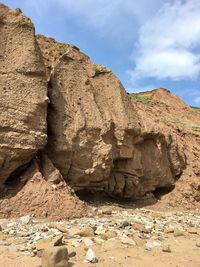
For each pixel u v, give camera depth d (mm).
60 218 10594
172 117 30859
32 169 11695
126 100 16891
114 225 10352
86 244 7883
